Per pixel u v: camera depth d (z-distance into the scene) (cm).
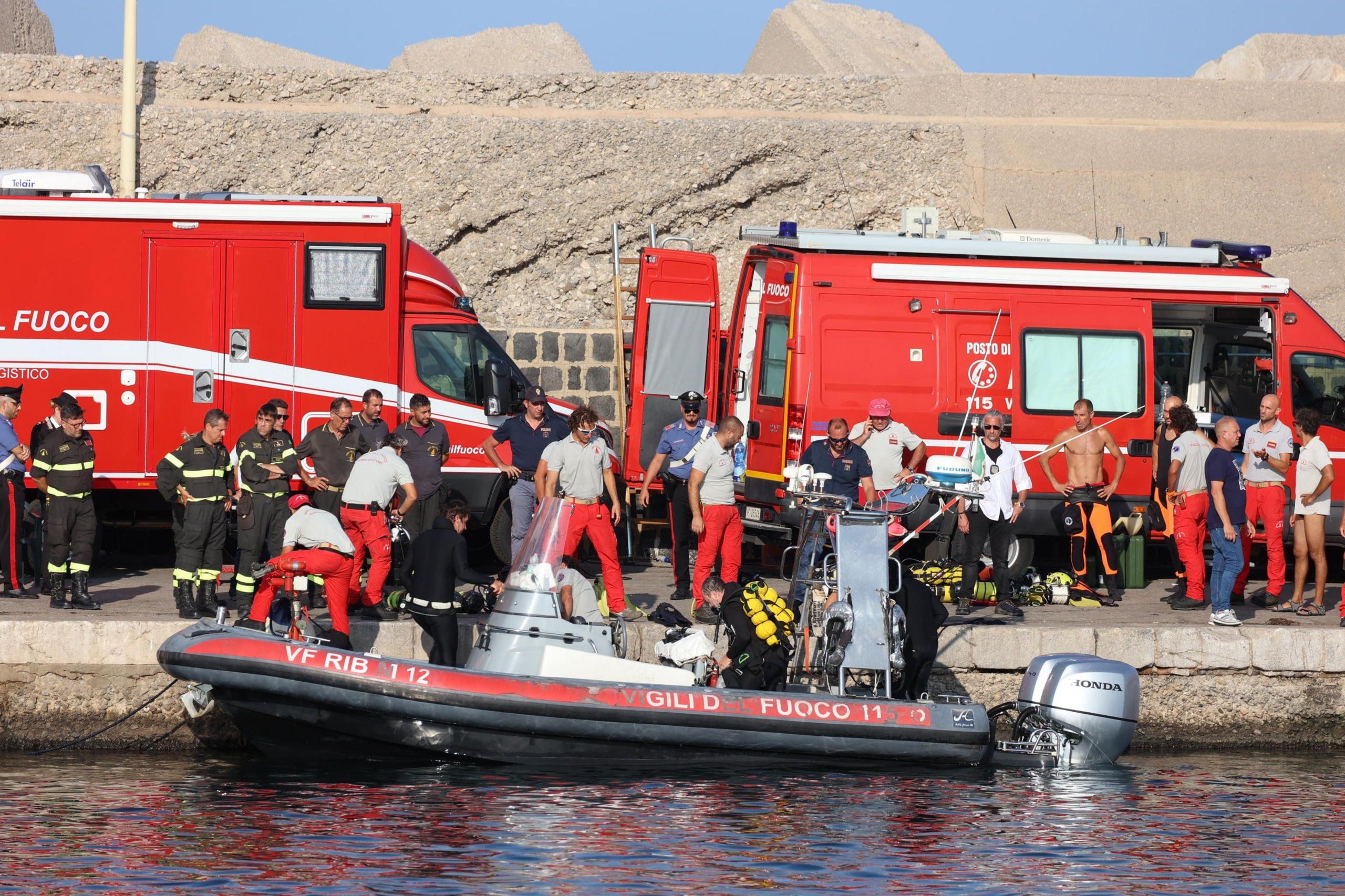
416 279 5622
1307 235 8000
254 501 4597
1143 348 5641
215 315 5325
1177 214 7969
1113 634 4634
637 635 4481
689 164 7619
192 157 7500
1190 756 4497
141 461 5303
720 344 6184
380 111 7862
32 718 4281
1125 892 2984
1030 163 7875
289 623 4325
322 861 3080
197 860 3073
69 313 5266
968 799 3747
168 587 5262
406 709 3856
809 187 7750
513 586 4109
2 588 5028
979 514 4950
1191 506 5131
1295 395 5812
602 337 6769
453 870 3028
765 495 5562
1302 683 4703
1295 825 3544
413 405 5156
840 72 8794
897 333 5447
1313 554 5122
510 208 7544
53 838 3244
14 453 4812
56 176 5447
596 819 3441
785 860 3147
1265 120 8250
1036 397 5547
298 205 5375
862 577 4041
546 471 4634
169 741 4309
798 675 4322
